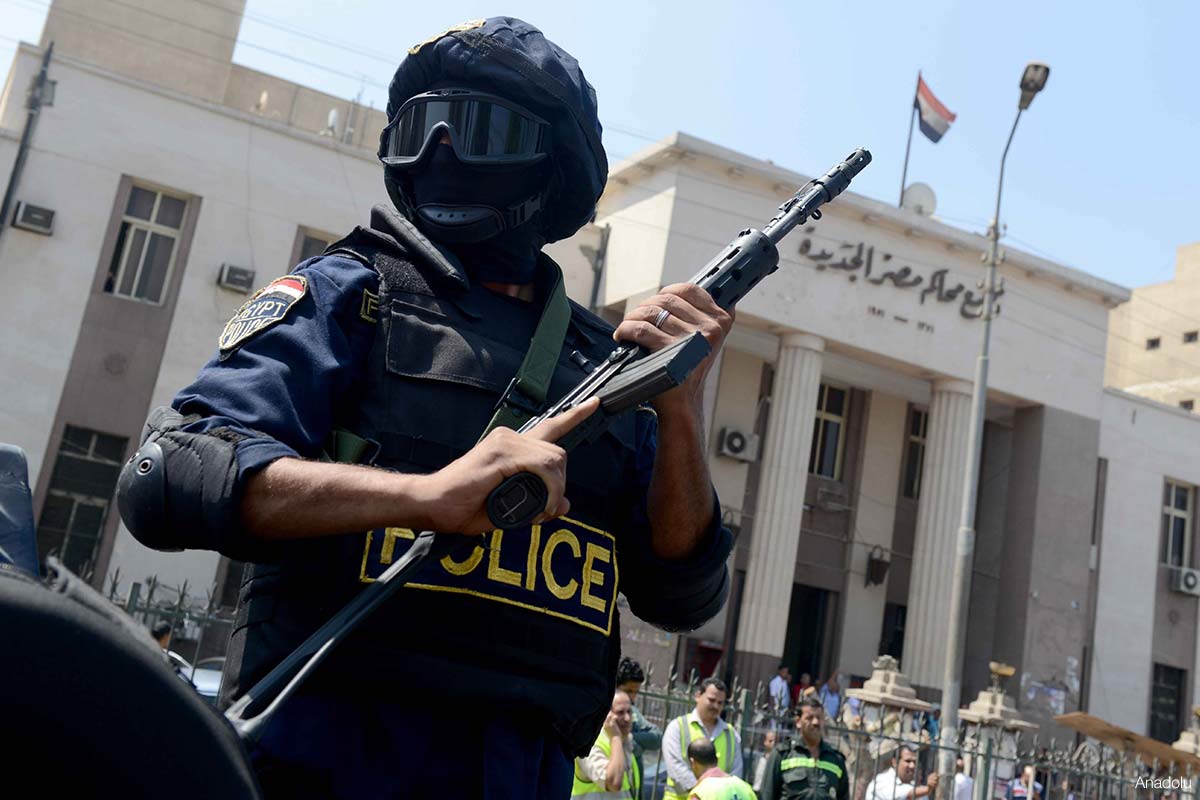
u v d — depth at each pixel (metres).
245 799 0.85
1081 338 22.91
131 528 1.36
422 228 1.73
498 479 1.29
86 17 22.61
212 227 17.78
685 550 1.73
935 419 21.42
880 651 22.44
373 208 1.70
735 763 7.20
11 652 0.72
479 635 1.47
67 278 16.91
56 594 0.76
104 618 0.79
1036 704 21.39
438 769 1.42
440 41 1.71
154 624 7.70
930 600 20.88
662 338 1.49
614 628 1.70
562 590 1.56
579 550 1.61
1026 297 22.41
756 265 1.64
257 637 1.48
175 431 1.37
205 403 1.41
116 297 17.19
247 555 1.35
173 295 17.47
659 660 17.94
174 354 17.34
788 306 20.08
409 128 1.73
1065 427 22.50
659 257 19.31
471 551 1.49
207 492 1.29
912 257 21.16
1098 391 22.98
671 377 1.39
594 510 1.66
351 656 1.41
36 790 0.75
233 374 1.44
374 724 1.41
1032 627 21.70
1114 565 23.53
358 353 1.55
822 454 23.00
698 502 1.70
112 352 17.06
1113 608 23.34
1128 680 23.20
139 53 22.78
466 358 1.58
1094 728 13.73
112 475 16.92
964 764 10.16
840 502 22.66
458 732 1.44
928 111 22.80
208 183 17.83
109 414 16.92
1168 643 23.84
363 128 25.98
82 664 0.75
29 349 16.61
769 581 19.55
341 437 1.50
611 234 20.67
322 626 1.37
